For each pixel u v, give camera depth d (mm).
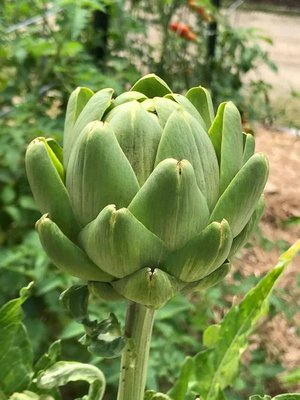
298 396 247
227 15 1167
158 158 177
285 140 1290
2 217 596
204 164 182
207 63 980
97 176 176
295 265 861
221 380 271
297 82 1468
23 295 240
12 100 644
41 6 653
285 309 636
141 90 198
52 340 558
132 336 210
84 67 649
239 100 971
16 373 247
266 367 586
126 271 180
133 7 923
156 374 520
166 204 173
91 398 222
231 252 199
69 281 530
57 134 581
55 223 186
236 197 183
